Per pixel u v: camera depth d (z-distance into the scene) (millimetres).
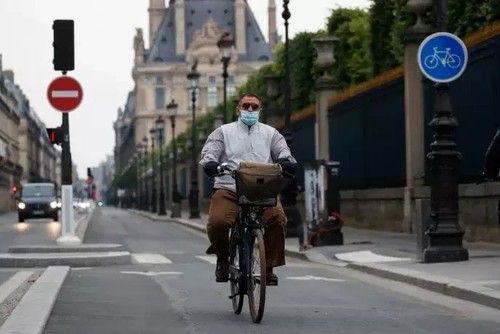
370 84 69312
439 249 38000
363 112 71438
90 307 25609
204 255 52312
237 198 22344
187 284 32781
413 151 60625
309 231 53000
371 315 24312
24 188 128125
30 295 27109
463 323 22922
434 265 36875
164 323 22531
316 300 27922
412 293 30234
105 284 32656
